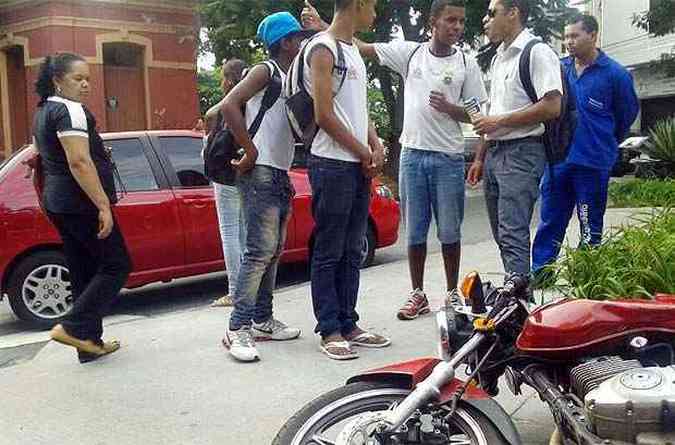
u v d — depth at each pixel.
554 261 5.57
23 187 7.23
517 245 5.29
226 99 5.05
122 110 20.03
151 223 7.55
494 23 5.32
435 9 5.71
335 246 5.12
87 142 5.07
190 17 20.28
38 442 4.20
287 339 5.67
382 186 9.12
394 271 7.95
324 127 4.79
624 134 6.71
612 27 29.23
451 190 5.85
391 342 5.50
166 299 8.37
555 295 5.04
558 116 5.09
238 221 6.73
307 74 4.88
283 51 5.23
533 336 3.26
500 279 7.25
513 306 3.34
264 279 5.62
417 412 3.03
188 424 4.34
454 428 3.21
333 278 5.21
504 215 5.32
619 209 11.84
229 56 16.81
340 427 3.58
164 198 7.66
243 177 5.20
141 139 7.78
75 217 5.20
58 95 5.18
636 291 4.62
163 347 5.68
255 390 4.75
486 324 3.21
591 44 6.54
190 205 7.78
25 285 7.22
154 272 7.64
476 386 3.34
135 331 6.15
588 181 6.50
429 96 5.73
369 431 2.96
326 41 4.79
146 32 19.92
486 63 16.55
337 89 4.88
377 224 8.87
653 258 4.79
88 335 5.36
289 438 3.09
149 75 20.11
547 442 3.89
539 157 5.27
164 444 4.12
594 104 6.48
